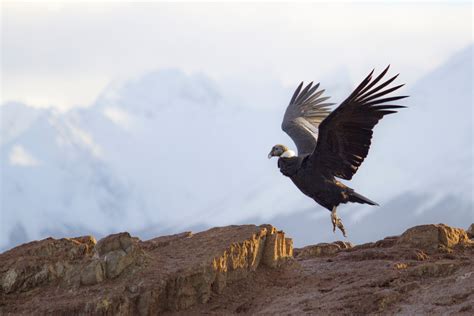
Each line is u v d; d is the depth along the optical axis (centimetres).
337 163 2209
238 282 2108
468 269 2014
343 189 2223
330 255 2395
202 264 2041
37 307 1991
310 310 1928
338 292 2005
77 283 2044
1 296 2058
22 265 2084
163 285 2000
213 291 2066
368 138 2139
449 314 1803
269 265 2170
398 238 2394
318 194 2244
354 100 2089
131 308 1970
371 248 2392
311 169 2231
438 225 2322
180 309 2009
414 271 2050
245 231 2172
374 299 1906
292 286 2106
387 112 2095
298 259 2373
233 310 2017
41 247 2148
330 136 2172
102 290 2005
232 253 2100
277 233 2195
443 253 2266
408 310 1861
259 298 2059
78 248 2153
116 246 2067
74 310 1952
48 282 2080
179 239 2202
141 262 2059
